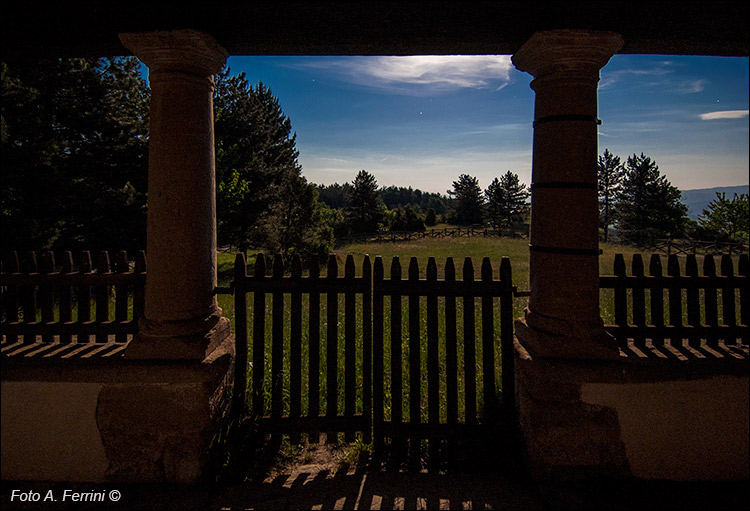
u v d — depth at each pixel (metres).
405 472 3.10
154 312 2.92
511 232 47.75
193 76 2.93
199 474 2.87
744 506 2.64
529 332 3.05
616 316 3.23
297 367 3.36
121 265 3.32
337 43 3.12
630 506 2.65
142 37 2.78
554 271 2.91
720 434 2.85
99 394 2.90
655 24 2.83
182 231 2.91
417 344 3.31
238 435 3.26
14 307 3.35
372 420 3.48
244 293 3.35
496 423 3.25
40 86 11.71
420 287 3.29
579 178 2.86
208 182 3.05
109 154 13.75
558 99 2.89
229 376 3.28
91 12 2.71
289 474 3.09
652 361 2.87
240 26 2.87
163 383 2.87
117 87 13.55
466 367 3.29
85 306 3.34
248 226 24.17
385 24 2.83
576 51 2.80
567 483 2.87
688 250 24.81
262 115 27.00
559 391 2.85
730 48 3.16
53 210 11.88
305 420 3.35
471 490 2.86
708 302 3.18
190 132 2.92
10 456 2.95
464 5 2.63
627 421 2.84
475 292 3.27
